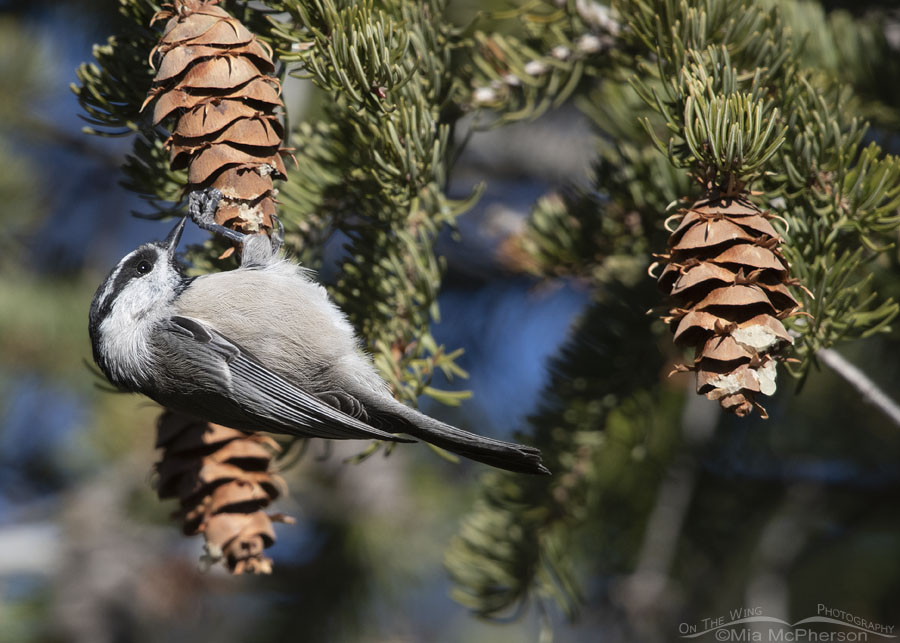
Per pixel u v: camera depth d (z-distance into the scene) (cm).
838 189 512
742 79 538
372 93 523
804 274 513
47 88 1111
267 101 514
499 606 662
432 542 1024
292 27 534
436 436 570
